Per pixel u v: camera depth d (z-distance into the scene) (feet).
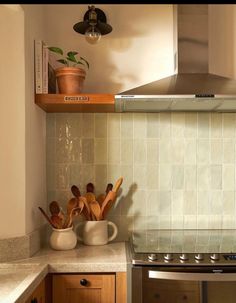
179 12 5.43
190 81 5.00
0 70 4.29
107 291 4.02
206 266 3.80
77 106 5.17
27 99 4.49
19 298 2.93
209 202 5.74
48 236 5.54
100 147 5.74
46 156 5.70
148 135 5.75
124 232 5.67
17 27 4.35
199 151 5.77
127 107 5.30
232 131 5.77
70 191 5.70
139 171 5.74
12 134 4.32
